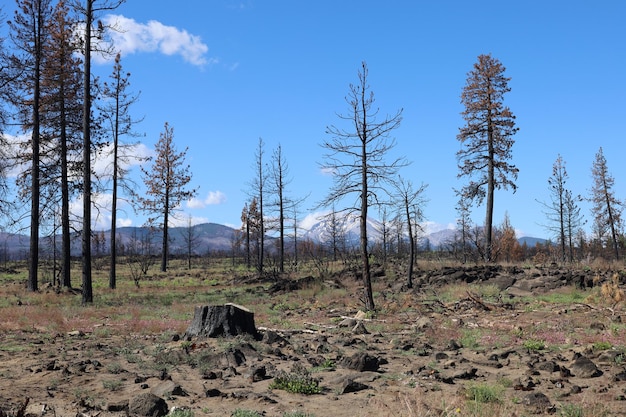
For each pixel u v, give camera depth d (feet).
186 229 207.10
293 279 125.18
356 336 51.19
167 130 171.42
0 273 170.71
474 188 134.51
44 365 32.55
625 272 95.71
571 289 84.94
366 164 70.23
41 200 94.17
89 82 75.72
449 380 29.91
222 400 25.45
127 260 238.48
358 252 142.00
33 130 92.84
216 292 110.63
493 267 104.83
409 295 87.86
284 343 44.60
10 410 22.08
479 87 136.77
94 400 24.88
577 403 24.82
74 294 90.79
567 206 157.79
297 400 25.68
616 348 39.09
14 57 73.20
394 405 24.25
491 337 47.34
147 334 49.96
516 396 26.16
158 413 22.58
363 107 70.38
